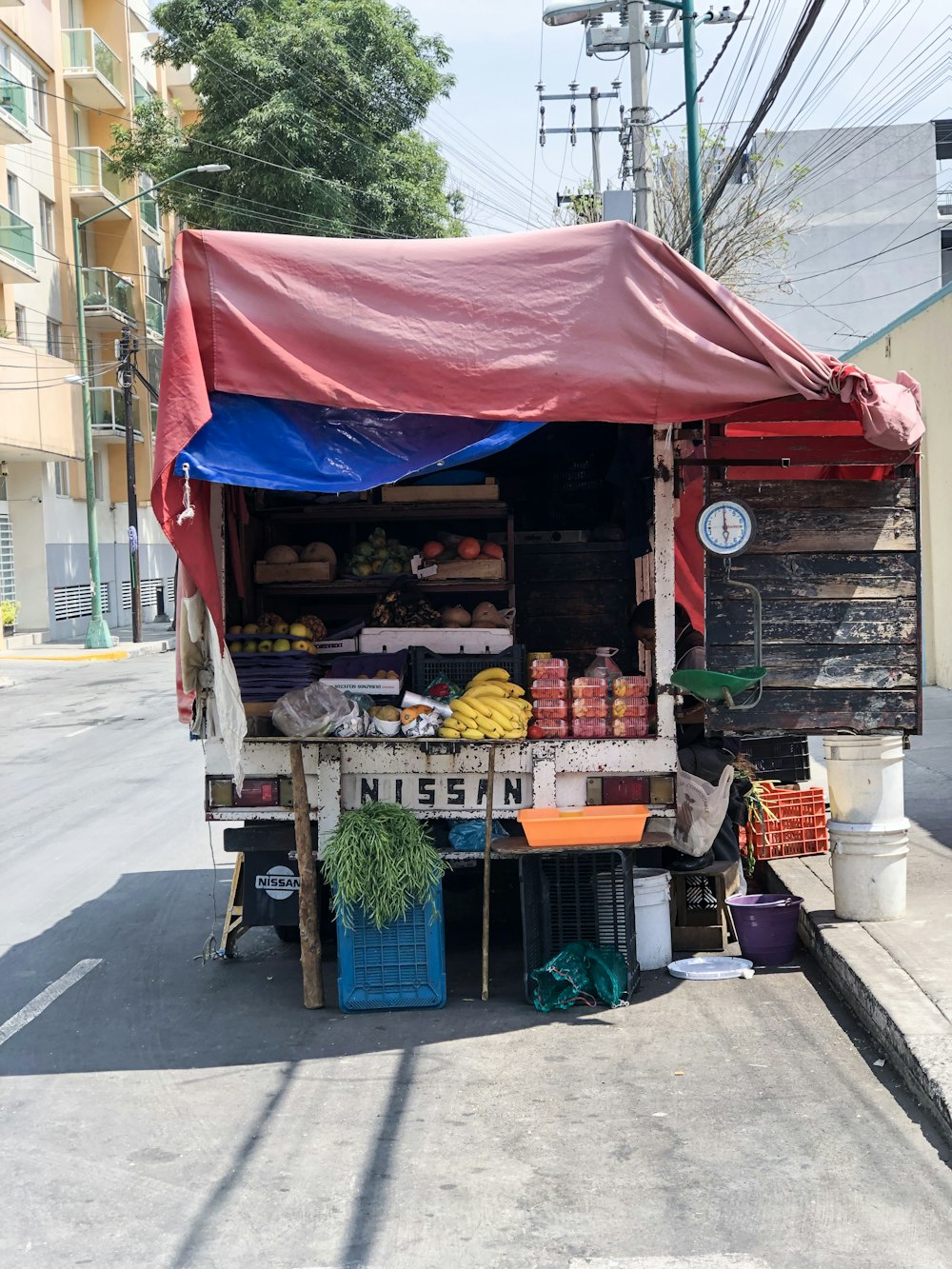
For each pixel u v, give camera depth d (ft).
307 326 20.76
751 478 22.90
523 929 23.08
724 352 20.92
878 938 22.71
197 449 20.86
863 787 23.93
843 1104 17.35
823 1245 13.69
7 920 29.76
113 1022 22.34
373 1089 18.69
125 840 38.04
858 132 114.83
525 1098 18.07
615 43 61.77
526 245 21.18
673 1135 16.60
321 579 28.35
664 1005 21.84
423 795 23.16
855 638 23.00
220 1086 19.10
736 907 24.00
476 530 30.99
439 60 123.65
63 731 62.69
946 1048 17.61
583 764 22.94
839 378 21.29
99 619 110.32
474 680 24.64
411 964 22.35
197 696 23.58
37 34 120.06
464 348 20.79
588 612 30.09
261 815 23.44
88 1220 14.94
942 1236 13.80
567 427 30.19
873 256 112.37
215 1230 14.57
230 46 112.47
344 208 114.01
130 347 118.73
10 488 117.80
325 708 22.95
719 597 22.98
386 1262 13.70
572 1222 14.39
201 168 95.86
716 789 24.22
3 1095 19.03
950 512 54.19
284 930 26.94
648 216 59.16
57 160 126.52
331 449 21.33
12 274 107.24
